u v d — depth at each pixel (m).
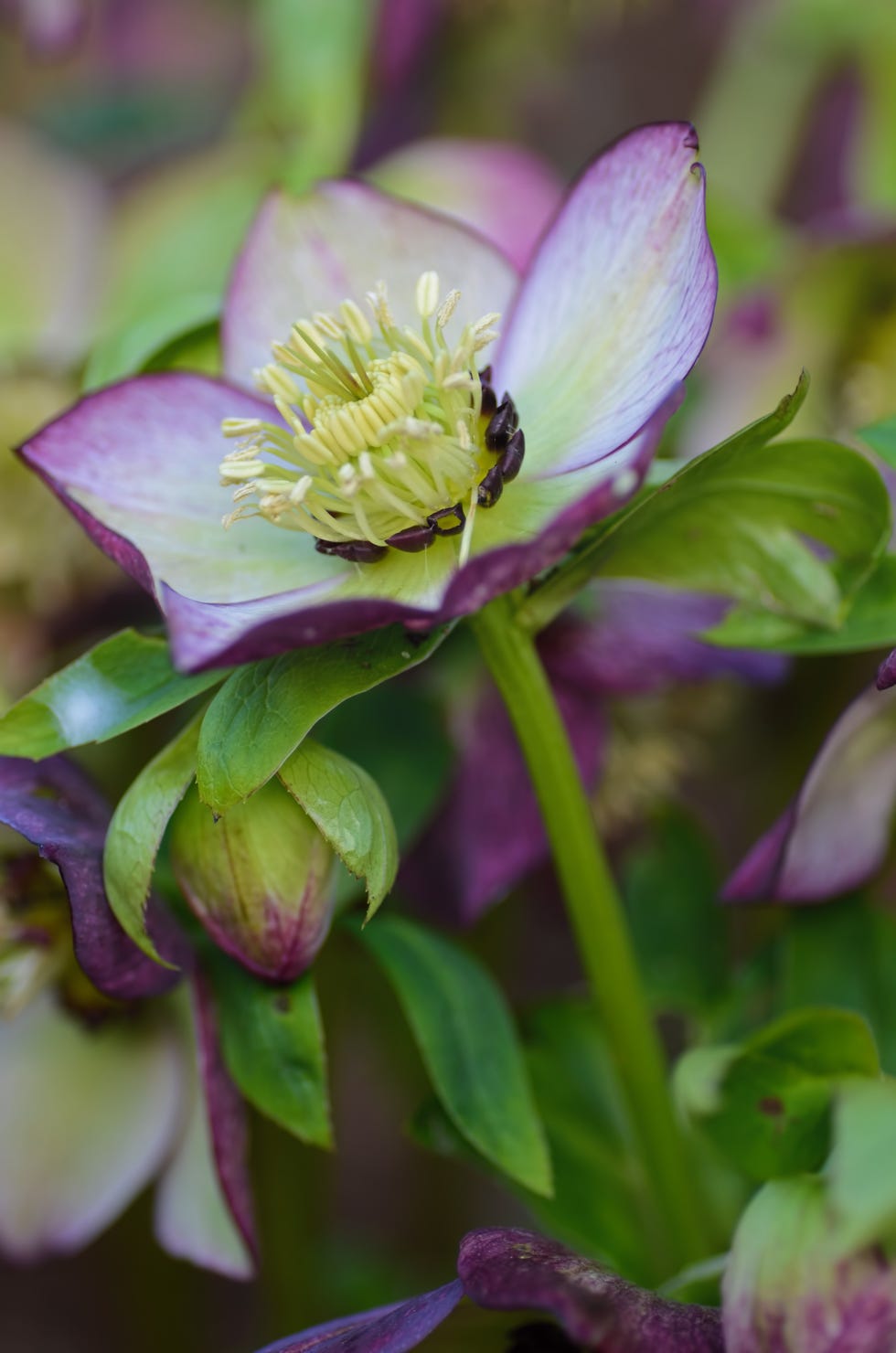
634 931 0.31
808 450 0.25
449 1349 0.25
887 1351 0.23
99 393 0.27
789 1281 0.24
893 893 0.30
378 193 0.28
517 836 0.30
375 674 0.25
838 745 0.27
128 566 0.25
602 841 0.32
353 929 0.28
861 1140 0.24
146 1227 0.35
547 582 0.26
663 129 0.25
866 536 0.26
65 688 0.26
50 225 0.35
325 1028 0.32
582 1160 0.29
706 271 0.24
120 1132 0.29
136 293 0.34
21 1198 0.29
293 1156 0.33
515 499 0.26
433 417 0.26
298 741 0.24
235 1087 0.27
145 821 0.25
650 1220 0.28
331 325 0.27
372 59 0.35
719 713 0.33
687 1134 0.29
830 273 0.31
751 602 0.27
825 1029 0.25
